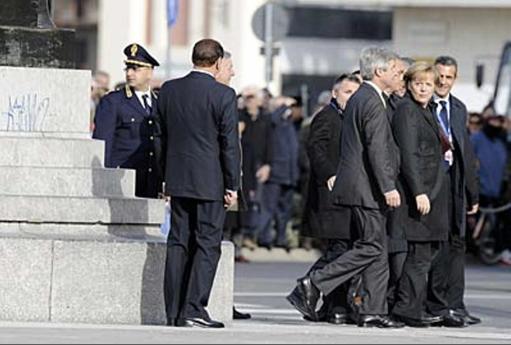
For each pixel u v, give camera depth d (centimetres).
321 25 9050
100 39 8944
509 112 6831
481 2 8969
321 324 3291
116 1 8850
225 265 3172
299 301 3300
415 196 3228
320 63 9050
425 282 3284
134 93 3478
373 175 3195
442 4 9000
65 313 3102
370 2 9075
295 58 9019
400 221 3253
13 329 2909
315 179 3381
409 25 9156
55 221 3189
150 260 3109
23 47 3309
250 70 8525
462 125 3406
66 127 3312
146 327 3017
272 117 5400
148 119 3459
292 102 5747
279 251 5566
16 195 3197
